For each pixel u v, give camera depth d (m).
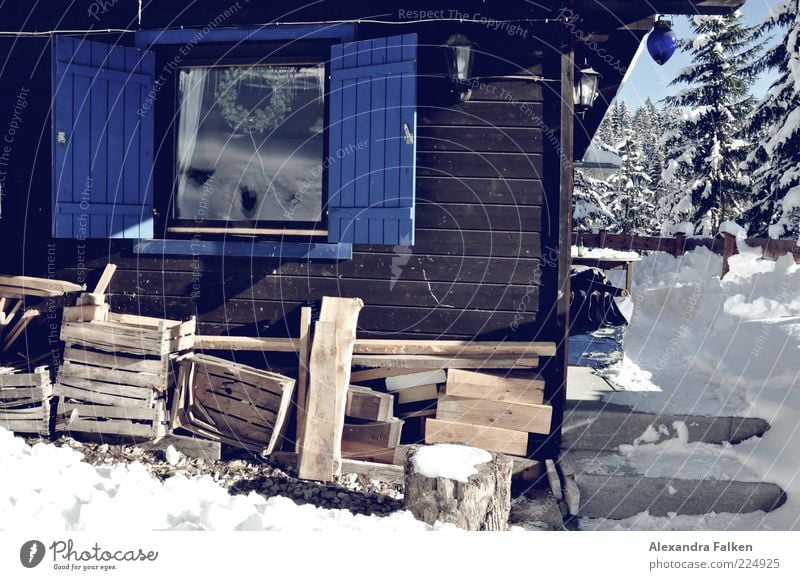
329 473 5.99
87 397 6.59
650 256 15.17
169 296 7.09
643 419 6.39
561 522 5.72
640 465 6.12
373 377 6.66
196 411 6.60
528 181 6.54
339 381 6.21
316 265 6.86
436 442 6.34
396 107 6.30
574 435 6.43
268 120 7.71
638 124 35.72
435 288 6.67
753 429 6.32
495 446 6.26
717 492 5.78
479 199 6.59
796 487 5.68
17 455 5.08
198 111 7.62
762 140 20.66
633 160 34.22
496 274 6.58
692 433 6.37
